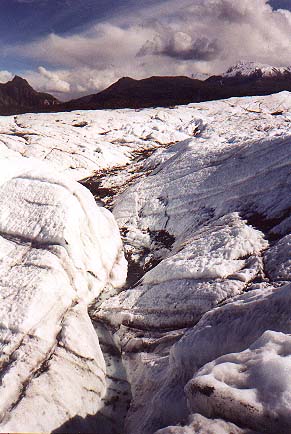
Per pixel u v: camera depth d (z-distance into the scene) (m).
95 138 39.66
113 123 46.84
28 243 11.01
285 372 4.33
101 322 10.48
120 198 20.73
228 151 18.28
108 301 11.25
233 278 9.59
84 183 27.00
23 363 7.52
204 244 11.92
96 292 11.47
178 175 19.06
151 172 25.47
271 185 14.01
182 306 9.63
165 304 10.02
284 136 16.17
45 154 31.58
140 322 10.01
